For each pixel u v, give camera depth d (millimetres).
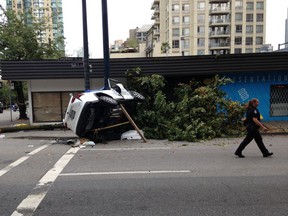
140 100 12852
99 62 16750
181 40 83812
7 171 7367
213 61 16531
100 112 11641
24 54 26766
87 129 11969
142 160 8477
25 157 9125
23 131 15953
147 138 12852
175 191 5738
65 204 5121
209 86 14930
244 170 7250
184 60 16469
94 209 4902
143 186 6047
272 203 5109
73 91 18172
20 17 28109
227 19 84688
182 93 15344
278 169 7320
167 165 7828
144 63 16375
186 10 83688
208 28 84562
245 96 17672
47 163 8211
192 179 6508
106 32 15086
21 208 4953
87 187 6004
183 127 13148
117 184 6191
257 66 16672
